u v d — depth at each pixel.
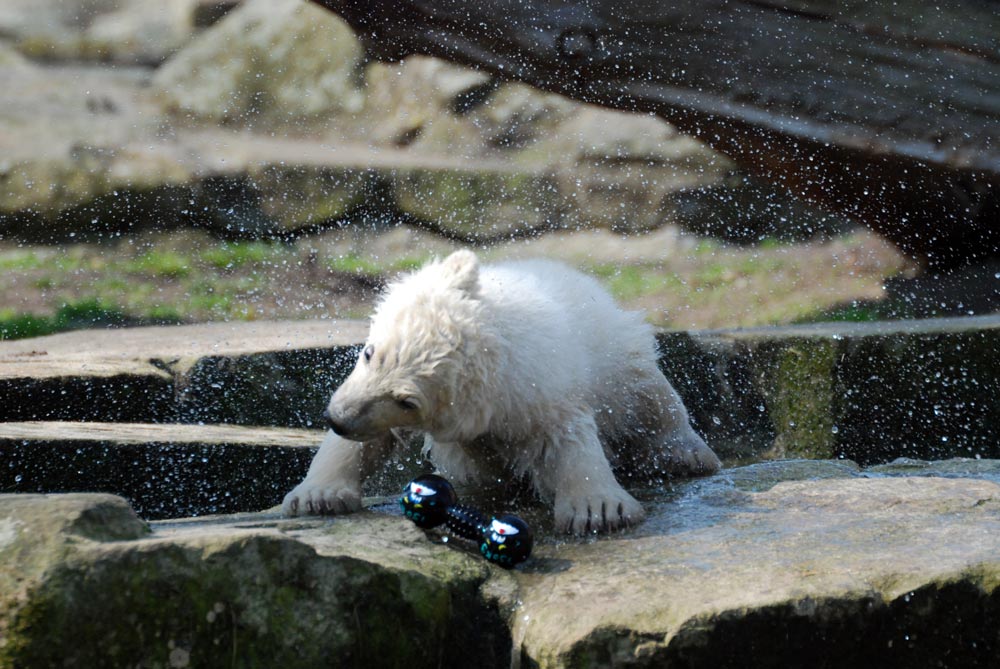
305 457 8.12
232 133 26.81
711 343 11.30
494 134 26.50
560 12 12.59
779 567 5.05
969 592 4.87
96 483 7.36
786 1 12.45
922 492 6.44
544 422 6.24
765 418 11.34
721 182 23.52
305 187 24.66
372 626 4.62
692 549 5.45
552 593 4.95
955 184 13.38
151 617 4.24
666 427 7.62
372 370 5.89
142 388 9.18
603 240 23.34
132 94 27.72
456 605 4.97
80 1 31.12
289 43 28.50
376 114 27.56
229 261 22.56
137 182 24.17
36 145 24.83
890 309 14.88
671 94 12.96
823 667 4.71
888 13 12.49
